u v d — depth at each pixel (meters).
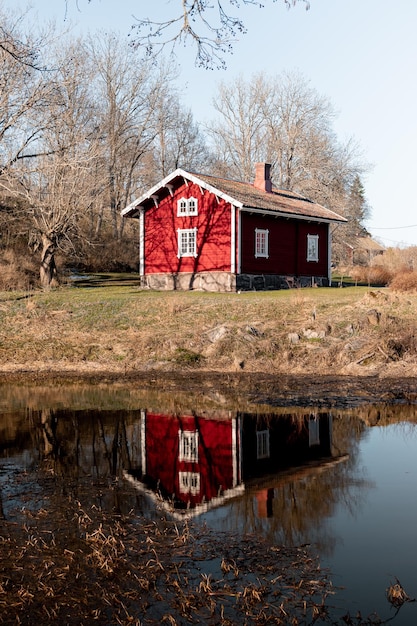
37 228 34.22
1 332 23.11
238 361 19.50
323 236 38.22
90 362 20.58
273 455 10.61
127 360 20.47
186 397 15.62
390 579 6.08
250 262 32.03
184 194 32.75
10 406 14.71
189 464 10.11
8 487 8.95
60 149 31.28
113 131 54.72
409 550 6.71
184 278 32.69
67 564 6.41
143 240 34.16
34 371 19.92
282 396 15.55
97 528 7.36
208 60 8.62
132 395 15.95
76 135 33.25
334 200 58.25
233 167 65.94
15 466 10.04
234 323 21.84
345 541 6.97
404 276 27.34
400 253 53.06
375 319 20.72
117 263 46.50
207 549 6.75
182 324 22.53
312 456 10.52
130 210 34.50
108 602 5.67
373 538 7.04
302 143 60.12
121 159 58.47
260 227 32.78
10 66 26.19
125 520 7.63
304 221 36.38
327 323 20.95
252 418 13.34
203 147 71.12
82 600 5.73
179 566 6.34
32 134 29.89
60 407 14.59
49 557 6.57
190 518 7.70
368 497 8.41
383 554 6.62
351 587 5.92
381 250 79.31
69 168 33.25
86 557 6.55
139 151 60.56
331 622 5.32
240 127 64.00
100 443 11.48
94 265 45.00
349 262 64.44
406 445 11.14
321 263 38.00
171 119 62.16
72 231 37.88
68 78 32.53
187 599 5.67
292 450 10.91
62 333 22.84
